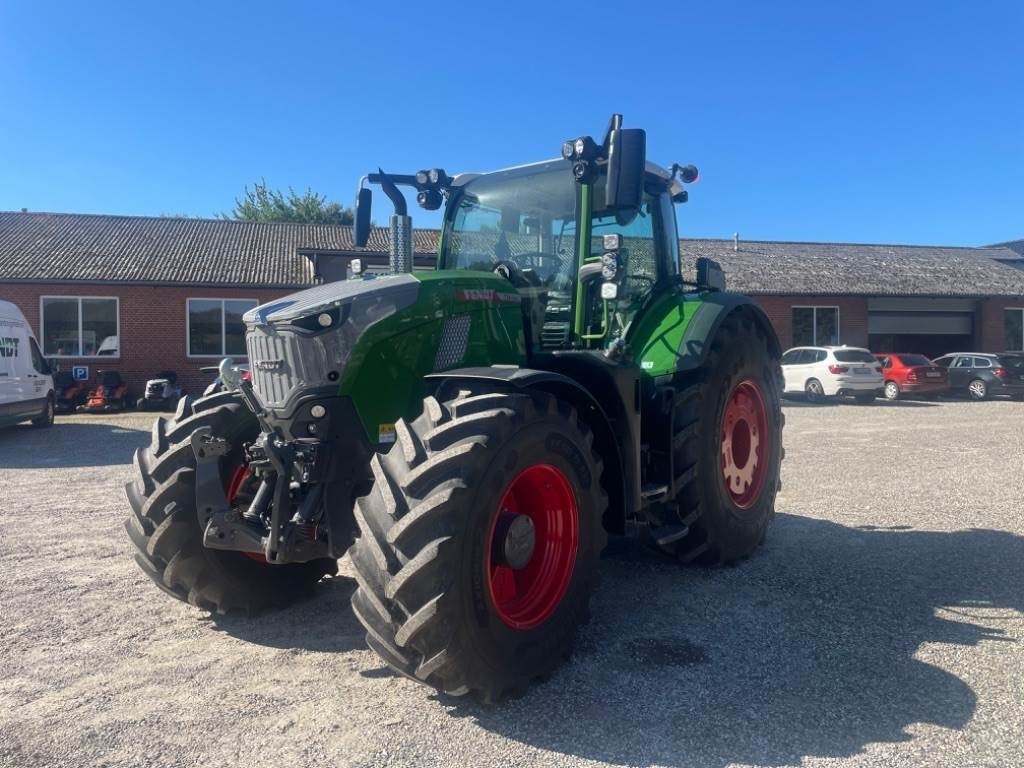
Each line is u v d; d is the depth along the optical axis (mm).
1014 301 29625
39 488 8953
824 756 3033
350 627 4477
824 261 30359
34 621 4582
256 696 3588
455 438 3355
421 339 3965
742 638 4211
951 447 11984
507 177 5254
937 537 6309
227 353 22141
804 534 6445
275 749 3111
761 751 3074
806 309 27312
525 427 3529
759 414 6070
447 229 5531
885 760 2996
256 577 4570
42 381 15781
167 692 3639
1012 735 3170
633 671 3807
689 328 5195
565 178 4969
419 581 3129
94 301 21547
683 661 3920
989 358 23531
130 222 26234
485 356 4258
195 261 22984
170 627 4492
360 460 3809
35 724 3336
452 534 3164
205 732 3254
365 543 3268
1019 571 5363
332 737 3201
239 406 4453
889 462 10445
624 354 4426
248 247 24594
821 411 19234
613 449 4246
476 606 3277
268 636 4348
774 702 3479
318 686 3689
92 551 6109
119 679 3787
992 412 18781
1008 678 3689
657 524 5238
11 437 14422
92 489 8867
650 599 4855
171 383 20734
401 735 3213
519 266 5109
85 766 3000
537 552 3840
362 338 3760
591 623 4445
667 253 5746
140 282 21188
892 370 23141
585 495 3867
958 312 29562
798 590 5004
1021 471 9641
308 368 3691
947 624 4387
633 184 4043
